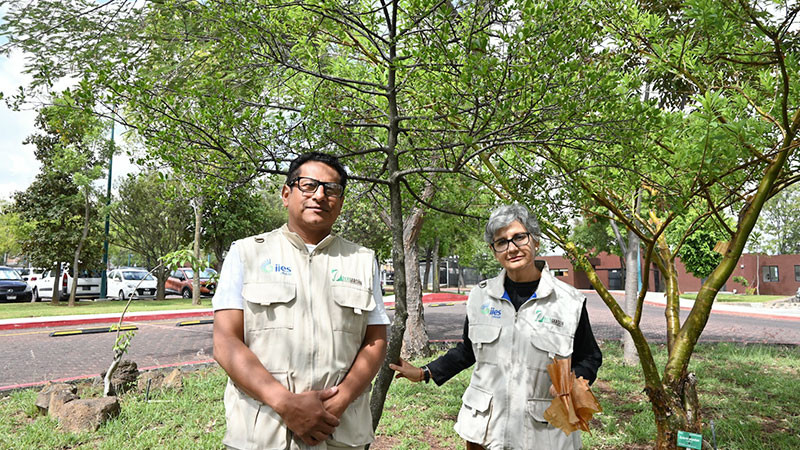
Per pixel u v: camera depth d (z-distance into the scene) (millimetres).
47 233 20188
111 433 4250
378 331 1920
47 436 4141
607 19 3168
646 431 4363
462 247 23359
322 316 1770
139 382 5691
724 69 3428
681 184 2619
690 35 2943
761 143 2227
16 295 21750
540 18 2053
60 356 8484
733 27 2314
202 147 2510
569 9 2324
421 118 2592
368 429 1867
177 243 23922
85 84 2262
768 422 4871
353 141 3033
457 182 4121
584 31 2166
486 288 2424
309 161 1902
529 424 2170
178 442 4047
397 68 2441
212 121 2363
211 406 5066
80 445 4035
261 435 1648
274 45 2578
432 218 7547
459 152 3068
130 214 23469
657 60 3168
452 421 4711
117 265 53219
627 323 3010
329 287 1816
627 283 7406
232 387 1774
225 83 2818
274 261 1793
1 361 8047
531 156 3242
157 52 2852
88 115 2404
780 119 2662
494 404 2246
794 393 5852
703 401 5488
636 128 2322
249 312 1728
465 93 2293
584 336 2268
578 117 2324
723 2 2111
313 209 1845
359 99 3082
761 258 39312
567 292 2271
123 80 2334
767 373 7070
